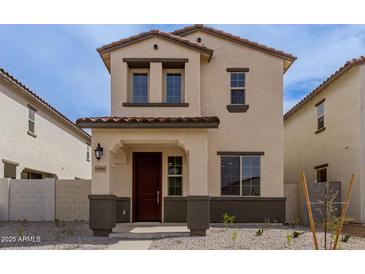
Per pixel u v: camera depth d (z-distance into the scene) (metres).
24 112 19.62
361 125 15.60
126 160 15.83
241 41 16.83
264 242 10.91
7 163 18.02
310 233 12.81
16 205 16.97
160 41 16.12
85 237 12.08
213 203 16.20
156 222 15.83
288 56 16.81
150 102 15.85
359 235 13.25
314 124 20.56
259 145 16.52
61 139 25.00
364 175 15.41
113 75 15.96
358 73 15.85
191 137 12.49
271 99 16.72
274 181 16.36
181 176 16.06
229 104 16.67
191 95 15.92
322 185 16.30
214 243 10.81
